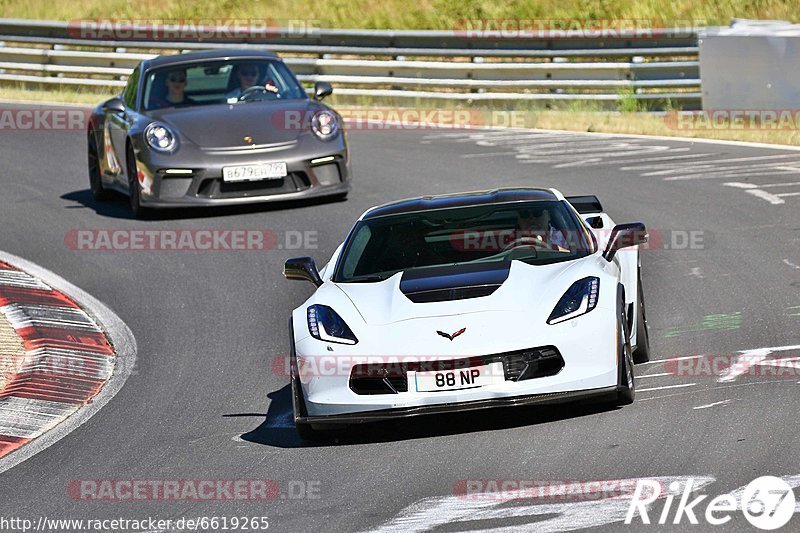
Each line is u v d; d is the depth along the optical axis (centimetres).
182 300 3588
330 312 2322
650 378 2441
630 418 2173
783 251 3503
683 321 2897
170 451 2309
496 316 2195
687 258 3550
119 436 2445
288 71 4922
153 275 3875
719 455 1911
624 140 5819
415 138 6178
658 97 6500
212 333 3238
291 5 9725
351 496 1920
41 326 3331
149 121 4575
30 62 8094
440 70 6988
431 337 2177
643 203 4350
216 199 4425
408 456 2109
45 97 7688
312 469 2100
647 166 5084
